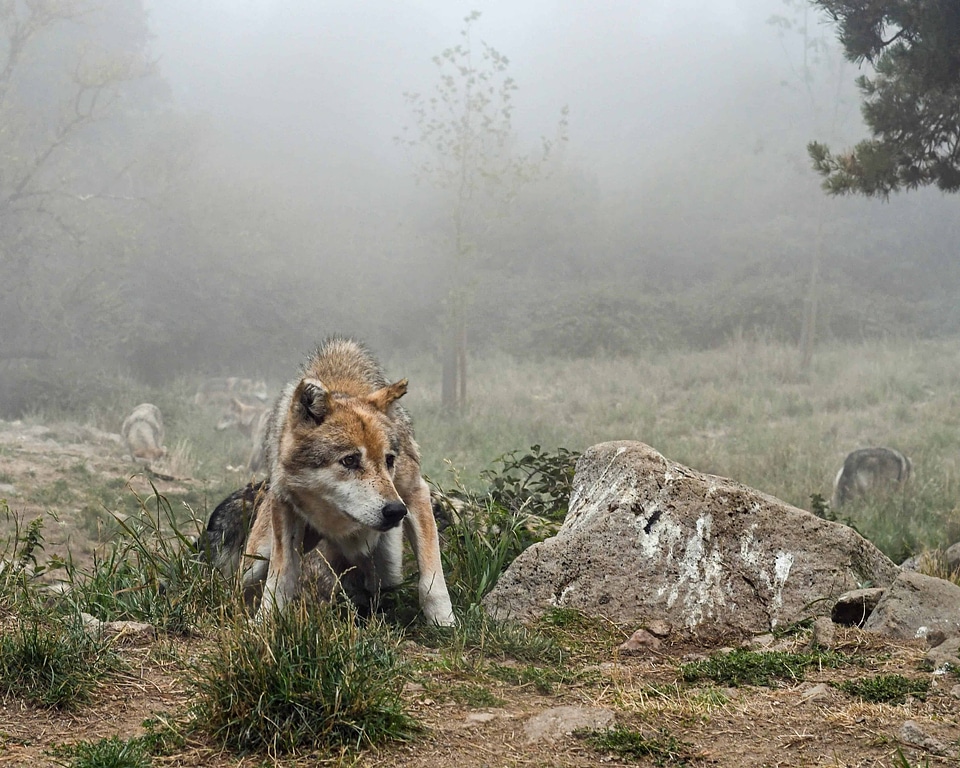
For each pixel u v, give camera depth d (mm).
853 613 4629
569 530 5141
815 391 23406
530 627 4727
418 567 5027
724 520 5031
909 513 11539
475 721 3258
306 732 2984
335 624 3414
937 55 10234
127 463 14773
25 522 10477
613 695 3621
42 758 2814
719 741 3076
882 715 3248
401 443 4961
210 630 4238
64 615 4324
